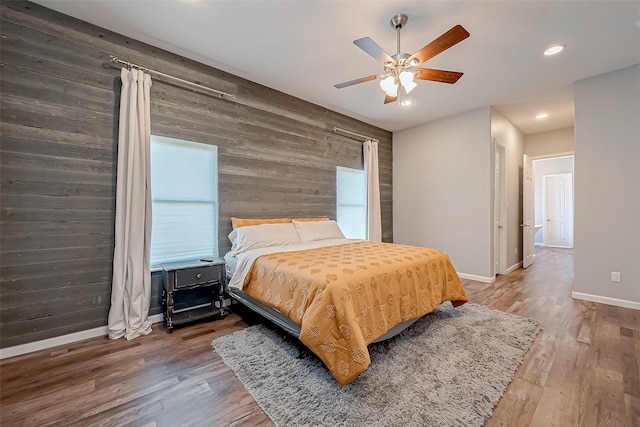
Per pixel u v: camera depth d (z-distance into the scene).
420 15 2.18
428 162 4.88
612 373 1.78
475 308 2.97
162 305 2.66
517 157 5.22
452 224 4.54
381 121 4.83
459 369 1.83
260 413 1.46
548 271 4.82
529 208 5.36
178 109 2.80
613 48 2.62
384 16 2.20
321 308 1.68
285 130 3.73
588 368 1.84
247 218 3.35
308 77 3.28
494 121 4.23
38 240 2.11
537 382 1.70
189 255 2.94
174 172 2.86
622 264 3.03
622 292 3.03
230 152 3.20
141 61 2.58
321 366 1.87
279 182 3.68
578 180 3.28
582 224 3.27
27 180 2.07
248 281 2.42
